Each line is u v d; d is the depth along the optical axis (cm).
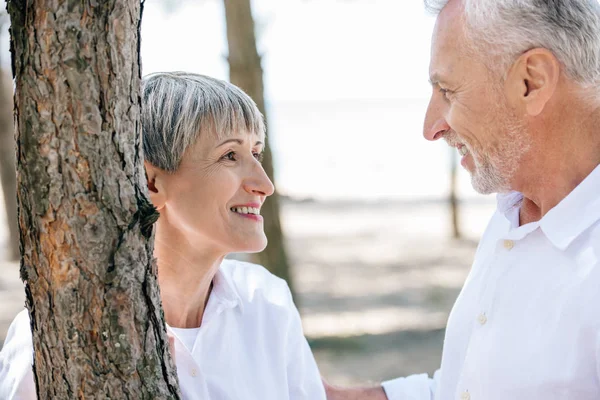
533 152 193
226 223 202
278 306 227
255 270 236
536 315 190
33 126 145
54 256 150
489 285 201
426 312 948
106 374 154
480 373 197
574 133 190
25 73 145
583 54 183
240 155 204
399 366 727
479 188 206
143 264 156
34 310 156
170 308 209
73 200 147
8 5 145
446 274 1203
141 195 155
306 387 230
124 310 153
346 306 990
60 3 141
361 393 256
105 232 150
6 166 1229
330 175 2906
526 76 188
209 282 213
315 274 1225
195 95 197
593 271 184
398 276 1195
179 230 204
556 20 183
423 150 3531
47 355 156
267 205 592
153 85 199
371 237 1600
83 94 144
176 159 197
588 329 180
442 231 1644
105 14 144
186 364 199
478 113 195
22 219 152
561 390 183
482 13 190
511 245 202
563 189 195
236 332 217
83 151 146
